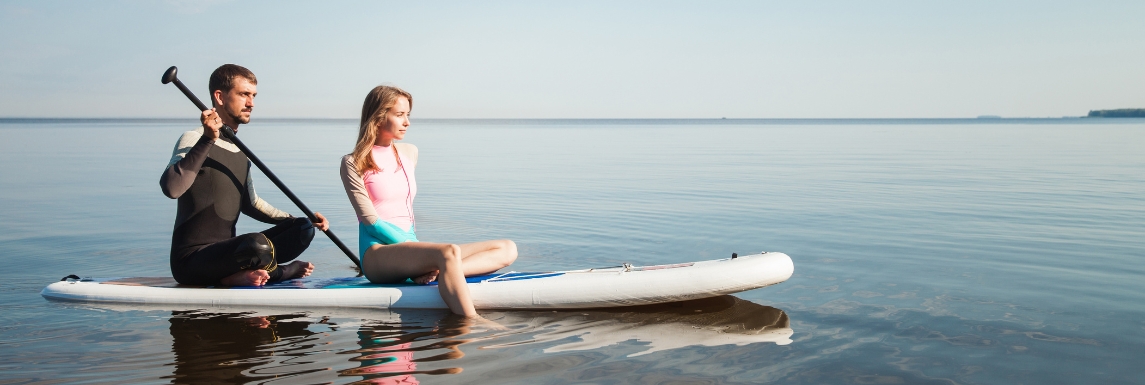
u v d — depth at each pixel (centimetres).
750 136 3866
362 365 271
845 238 578
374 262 380
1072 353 291
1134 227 624
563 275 374
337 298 368
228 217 393
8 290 410
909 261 483
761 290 403
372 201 382
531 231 625
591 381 254
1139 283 417
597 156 1834
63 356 283
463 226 657
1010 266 466
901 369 271
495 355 285
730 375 262
